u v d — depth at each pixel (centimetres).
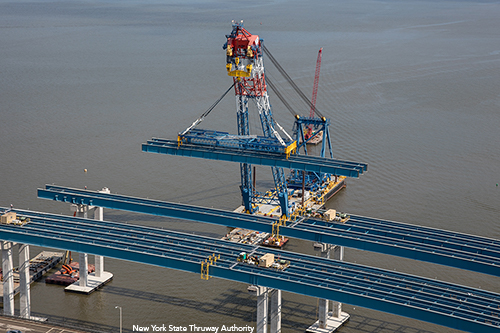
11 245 12988
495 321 10300
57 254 16275
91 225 13925
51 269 15775
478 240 13675
